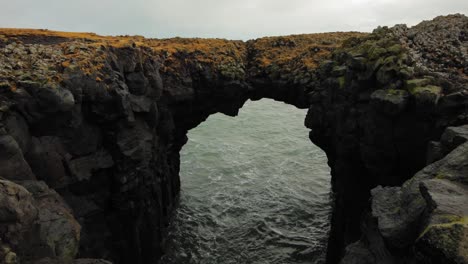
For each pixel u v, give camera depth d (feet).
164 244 114.93
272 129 269.85
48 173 64.80
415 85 67.46
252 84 146.30
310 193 156.46
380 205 42.39
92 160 74.64
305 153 210.79
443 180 34.71
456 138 45.09
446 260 24.23
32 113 60.90
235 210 140.67
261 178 172.24
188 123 138.62
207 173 177.78
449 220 27.71
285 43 165.68
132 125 82.84
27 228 42.39
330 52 139.95
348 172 96.48
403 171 76.79
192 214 137.39
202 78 131.85
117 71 80.94
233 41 172.96
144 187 92.38
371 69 79.15
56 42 88.12
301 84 127.24
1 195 40.29
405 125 70.95
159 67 112.98
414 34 91.50
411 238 34.53
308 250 115.44
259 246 117.60
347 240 95.61
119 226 86.17
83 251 72.95
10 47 71.05
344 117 92.68
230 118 303.27
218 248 116.78
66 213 54.95
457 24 93.50
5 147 53.21
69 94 64.44
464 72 74.02
